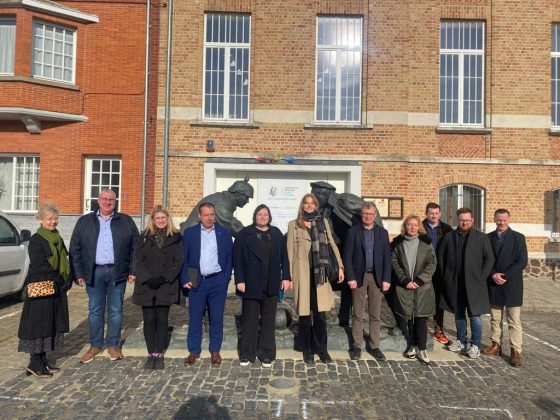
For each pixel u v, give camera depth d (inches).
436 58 477.7
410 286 216.4
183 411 165.5
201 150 468.4
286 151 470.0
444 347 245.1
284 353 227.3
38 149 488.1
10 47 476.4
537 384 197.2
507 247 227.3
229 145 470.0
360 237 220.2
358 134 468.4
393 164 465.1
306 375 200.7
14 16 468.4
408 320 225.5
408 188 469.1
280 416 162.9
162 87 470.3
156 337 207.2
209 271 209.5
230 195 246.8
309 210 216.1
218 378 195.6
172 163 468.1
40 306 192.1
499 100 478.3
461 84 487.2
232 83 480.7
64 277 199.6
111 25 490.6
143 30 490.6
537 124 477.7
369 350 231.8
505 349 246.8
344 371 206.2
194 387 186.1
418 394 183.6
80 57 489.7
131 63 490.0
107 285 218.1
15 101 457.1
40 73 476.1
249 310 211.0
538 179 475.8
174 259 205.9
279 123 470.3
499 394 185.3
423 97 476.4
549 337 281.1
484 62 485.1
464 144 478.0
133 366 208.7
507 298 224.1
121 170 488.7
